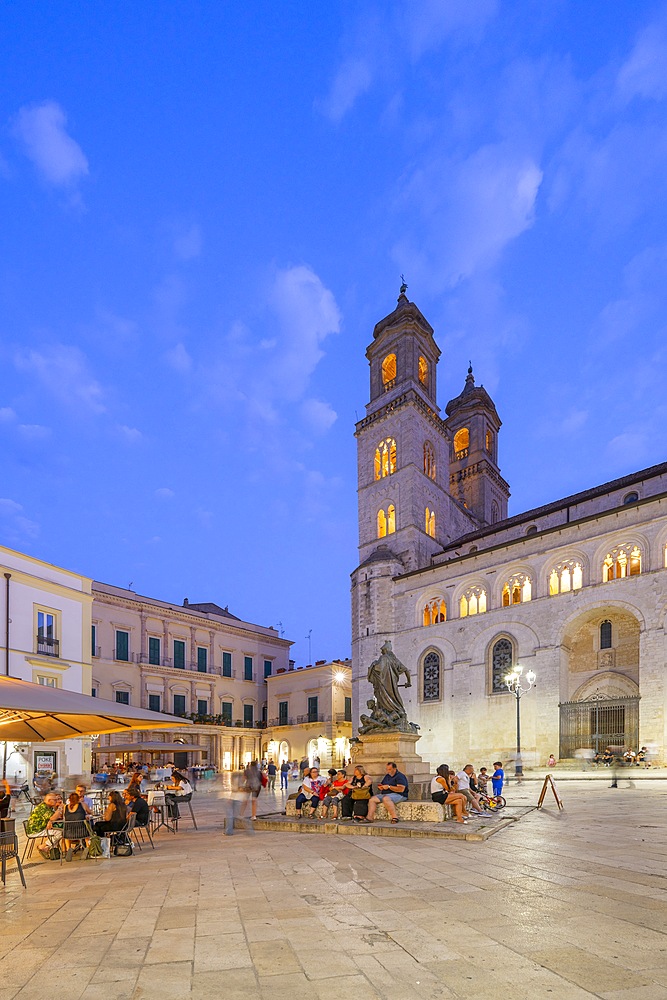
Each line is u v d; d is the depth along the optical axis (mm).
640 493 42812
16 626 30625
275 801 26203
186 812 22812
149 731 53719
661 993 4574
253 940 6184
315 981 5043
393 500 56312
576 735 38656
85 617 35219
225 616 72250
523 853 10656
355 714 51562
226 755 60688
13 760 28391
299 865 10375
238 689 64625
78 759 32000
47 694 11562
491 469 71312
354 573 56938
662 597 35906
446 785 15602
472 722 43750
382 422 58906
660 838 12062
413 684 48250
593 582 39531
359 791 15820
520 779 33125
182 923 6957
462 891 7895
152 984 5125
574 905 7012
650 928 6098
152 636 57281
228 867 10531
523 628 42281
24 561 31734
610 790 25375
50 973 5473
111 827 12641
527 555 43312
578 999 4508
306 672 62812
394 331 60594
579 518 43219
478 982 4879
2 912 7871
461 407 73500
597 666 40375
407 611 50344
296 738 61656
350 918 6824
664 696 34656
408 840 12938
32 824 14219
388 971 5188
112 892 8852
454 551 54312
